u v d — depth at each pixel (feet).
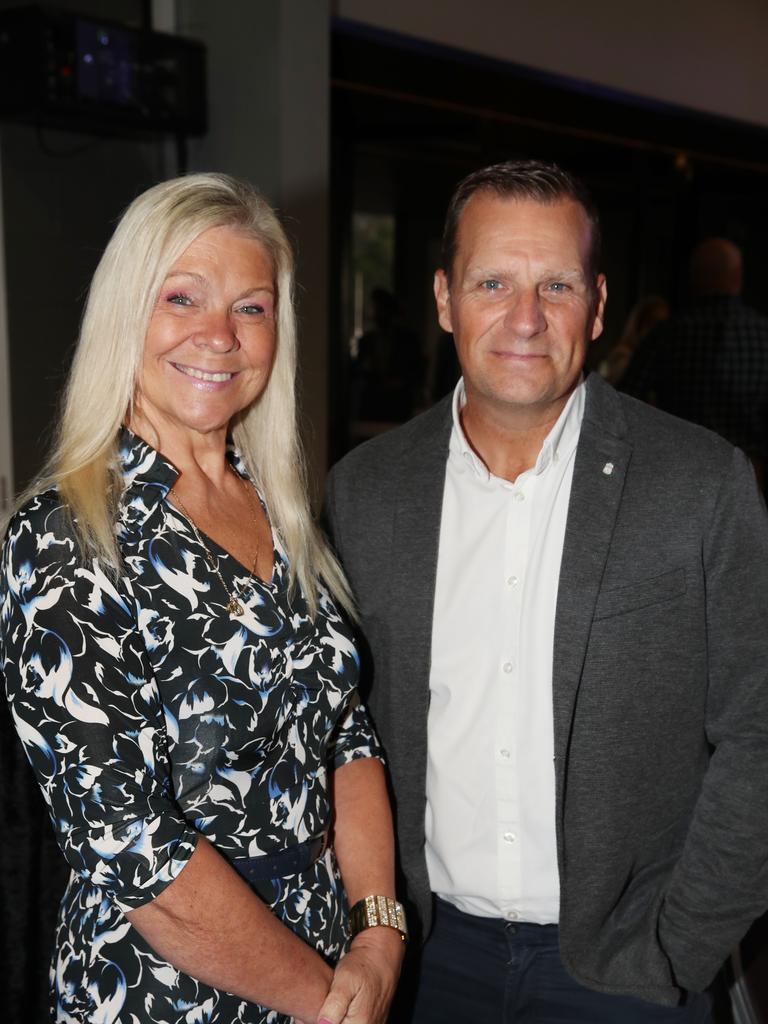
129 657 3.89
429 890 5.30
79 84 10.64
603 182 18.45
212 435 4.63
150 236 4.23
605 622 4.78
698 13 18.65
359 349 15.51
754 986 6.51
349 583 5.40
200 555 4.21
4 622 3.92
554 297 4.80
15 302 10.94
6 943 4.83
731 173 20.65
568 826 4.85
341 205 14.89
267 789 4.26
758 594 4.74
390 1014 5.54
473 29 14.88
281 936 4.04
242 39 12.08
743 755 4.79
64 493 4.00
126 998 4.00
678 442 4.95
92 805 3.71
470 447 5.19
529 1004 5.20
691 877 4.90
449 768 5.19
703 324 14.56
